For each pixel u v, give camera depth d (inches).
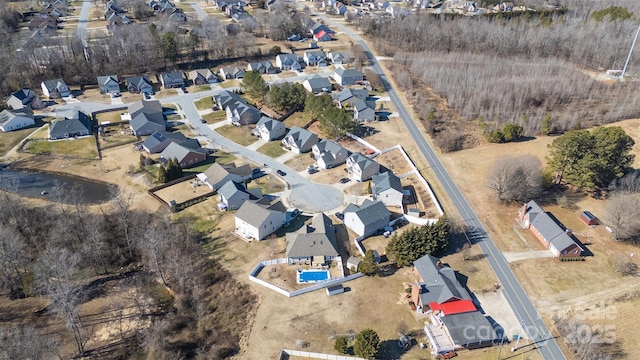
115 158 4881.9
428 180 4468.5
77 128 5295.3
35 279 3314.5
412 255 3334.2
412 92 6412.4
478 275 3292.3
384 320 2957.7
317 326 2918.3
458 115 5748.0
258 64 7239.2
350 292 3179.1
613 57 7091.5
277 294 3166.8
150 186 4387.3
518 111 5649.6
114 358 2864.2
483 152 4918.8
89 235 3720.5
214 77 6904.5
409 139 5241.1
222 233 3769.7
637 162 4532.5
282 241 3663.9
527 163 4168.3
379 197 4126.5
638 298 3053.6
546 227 3590.1
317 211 4050.2
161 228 3789.4
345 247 3604.8
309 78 6845.5
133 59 7052.2
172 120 5753.0
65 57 6825.8
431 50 7726.4
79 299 3277.6
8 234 3378.4
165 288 3398.1
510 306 3036.4
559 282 3216.0
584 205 4010.8
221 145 5191.9
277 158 4931.1
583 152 3996.1
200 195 4239.7
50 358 2810.0
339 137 5285.4
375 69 7263.8
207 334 2962.6
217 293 3253.0
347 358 2674.7
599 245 3548.2
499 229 3764.8
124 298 3275.1
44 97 6289.4
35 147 5073.8
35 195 4293.8
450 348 2701.8
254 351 2768.2
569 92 6023.6
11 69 6491.1
